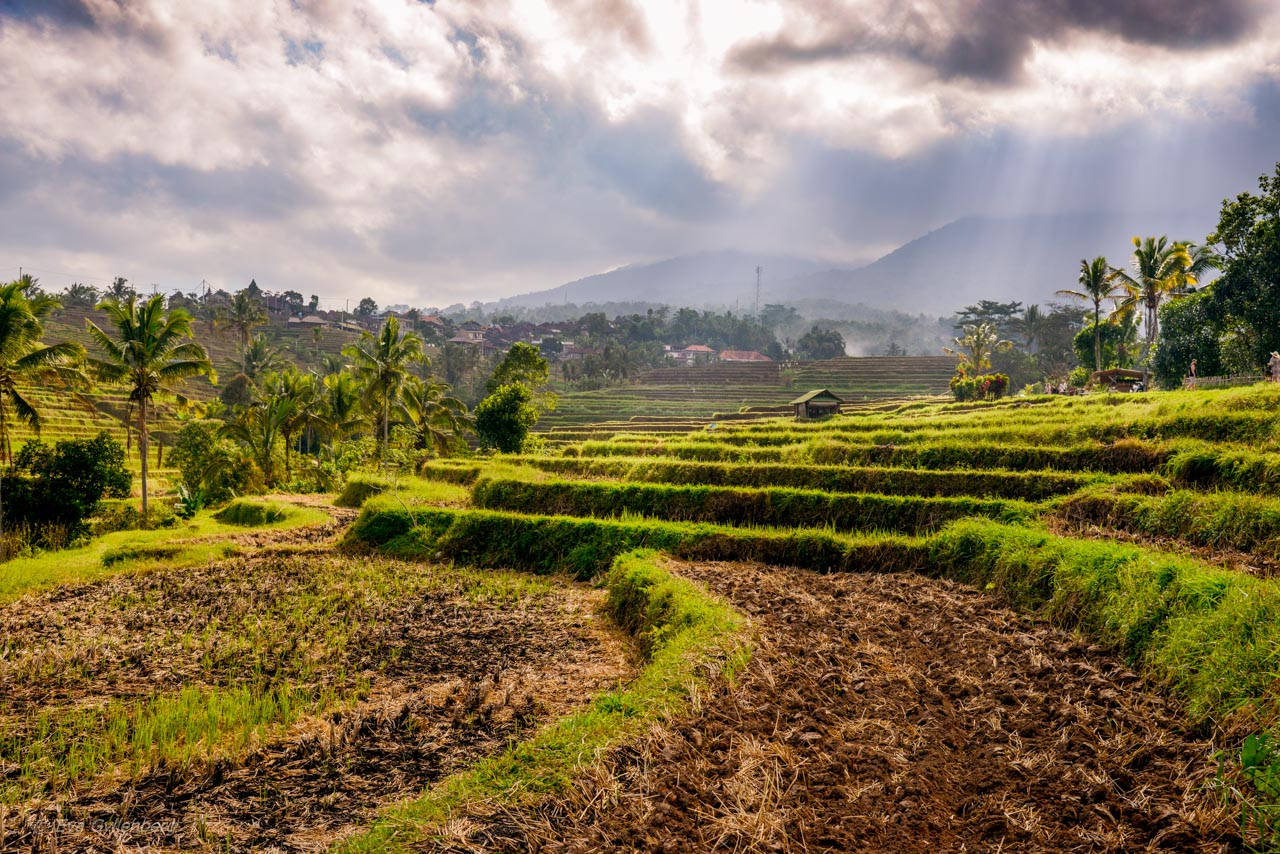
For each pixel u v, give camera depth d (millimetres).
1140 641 8734
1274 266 39375
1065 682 8266
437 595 15695
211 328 124438
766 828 5566
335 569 18406
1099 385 53969
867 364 131875
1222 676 6984
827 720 7520
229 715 8781
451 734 8281
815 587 13734
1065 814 5715
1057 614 10664
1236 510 13219
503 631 12930
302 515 27484
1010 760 6605
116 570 18422
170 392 34406
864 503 18688
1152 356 47531
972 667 8961
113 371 31375
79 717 8992
